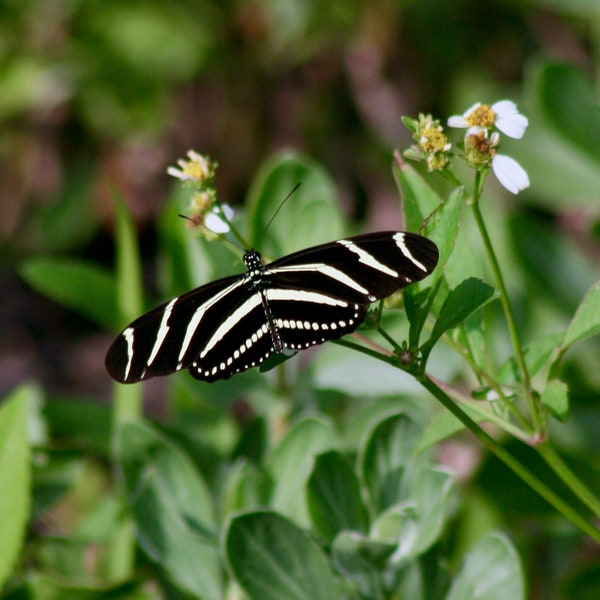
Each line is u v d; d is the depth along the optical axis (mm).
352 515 1112
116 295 1212
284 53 1625
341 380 1180
